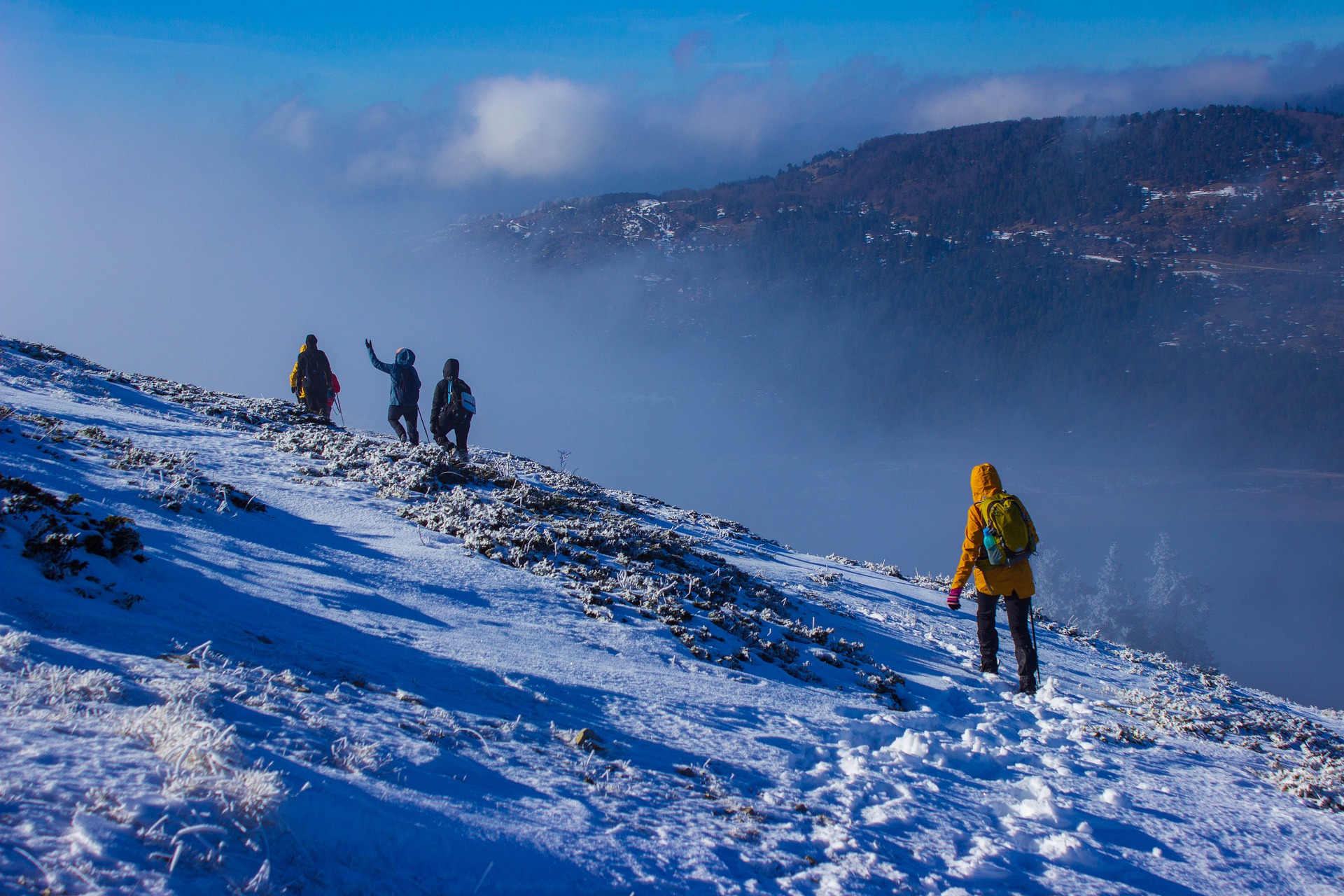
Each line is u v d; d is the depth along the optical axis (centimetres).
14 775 200
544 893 251
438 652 495
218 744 242
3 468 607
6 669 273
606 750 405
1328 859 447
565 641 604
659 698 520
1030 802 448
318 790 250
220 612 447
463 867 248
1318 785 577
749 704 557
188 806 212
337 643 457
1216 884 392
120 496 644
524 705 444
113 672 301
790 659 731
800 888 303
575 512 1141
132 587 435
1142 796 508
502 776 331
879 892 313
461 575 704
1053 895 347
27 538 437
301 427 1413
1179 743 671
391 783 282
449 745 347
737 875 300
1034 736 626
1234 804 520
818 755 486
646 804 345
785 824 363
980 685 802
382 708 367
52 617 348
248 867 203
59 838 181
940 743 536
